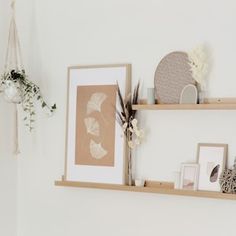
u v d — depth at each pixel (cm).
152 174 322
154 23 323
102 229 337
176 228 315
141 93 325
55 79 353
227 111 303
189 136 312
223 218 303
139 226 326
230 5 302
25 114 363
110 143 329
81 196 344
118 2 333
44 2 357
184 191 302
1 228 355
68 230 348
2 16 356
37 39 359
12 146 362
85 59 344
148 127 323
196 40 311
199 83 304
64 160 349
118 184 325
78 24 346
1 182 355
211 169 303
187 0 313
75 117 342
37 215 359
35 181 360
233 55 301
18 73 335
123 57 331
